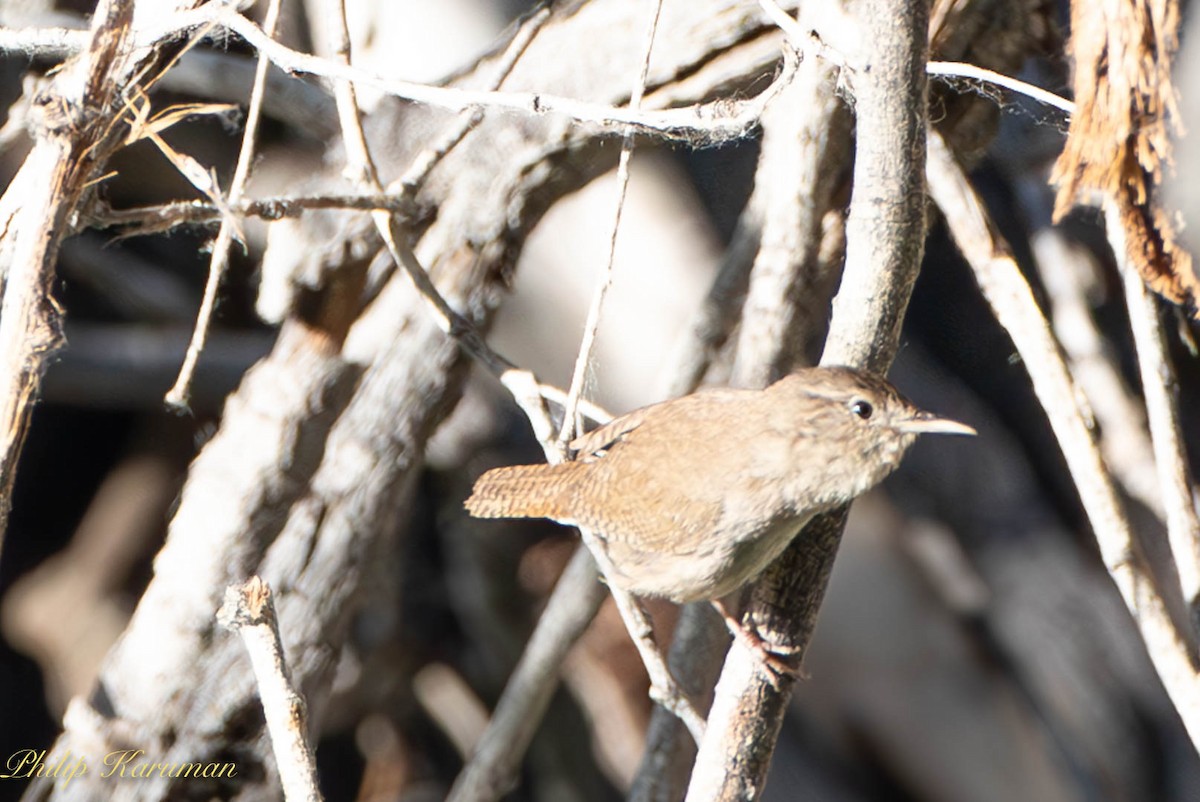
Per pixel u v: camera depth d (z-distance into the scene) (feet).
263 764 12.85
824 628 13.30
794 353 12.72
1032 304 12.51
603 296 12.35
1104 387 13.00
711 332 12.87
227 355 13.93
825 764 13.32
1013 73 12.76
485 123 12.85
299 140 13.28
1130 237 12.32
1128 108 12.25
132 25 12.44
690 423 12.46
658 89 12.84
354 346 12.86
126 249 14.10
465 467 14.12
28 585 14.52
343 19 12.57
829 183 12.69
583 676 14.71
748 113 12.25
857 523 13.30
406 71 13.11
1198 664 12.44
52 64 12.92
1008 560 13.35
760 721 12.26
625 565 12.48
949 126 12.75
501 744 12.85
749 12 12.80
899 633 13.30
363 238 12.83
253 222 13.38
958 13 12.69
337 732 14.48
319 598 12.86
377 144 12.88
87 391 13.79
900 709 13.29
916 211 12.19
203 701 12.84
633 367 13.19
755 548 12.41
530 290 13.19
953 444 13.38
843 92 12.53
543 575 15.01
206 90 12.92
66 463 15.08
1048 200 13.02
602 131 12.76
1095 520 12.45
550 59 12.86
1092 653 13.34
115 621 14.19
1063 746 13.30
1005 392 13.41
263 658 12.16
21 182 12.43
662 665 12.47
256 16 13.07
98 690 12.85
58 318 12.21
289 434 12.85
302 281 12.84
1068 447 12.47
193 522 12.86
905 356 13.39
